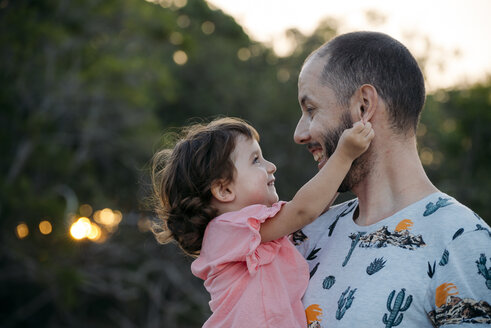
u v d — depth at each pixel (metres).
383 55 1.80
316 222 2.01
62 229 16.05
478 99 23.17
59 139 17.81
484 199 21.09
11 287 18.92
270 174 2.16
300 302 1.78
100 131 18.33
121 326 20.36
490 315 1.41
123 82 18.08
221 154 2.05
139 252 19.84
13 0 16.78
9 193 15.23
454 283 1.46
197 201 2.06
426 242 1.57
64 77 17.09
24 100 17.30
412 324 1.51
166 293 21.16
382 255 1.63
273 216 1.89
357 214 1.88
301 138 1.94
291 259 1.88
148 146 18.91
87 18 17.80
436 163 23.70
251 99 23.72
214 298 1.92
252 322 1.77
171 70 23.38
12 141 17.08
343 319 1.61
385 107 1.77
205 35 26.00
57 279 16.45
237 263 1.90
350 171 1.83
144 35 19.45
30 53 16.64
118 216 19.69
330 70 1.86
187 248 2.14
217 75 23.73
